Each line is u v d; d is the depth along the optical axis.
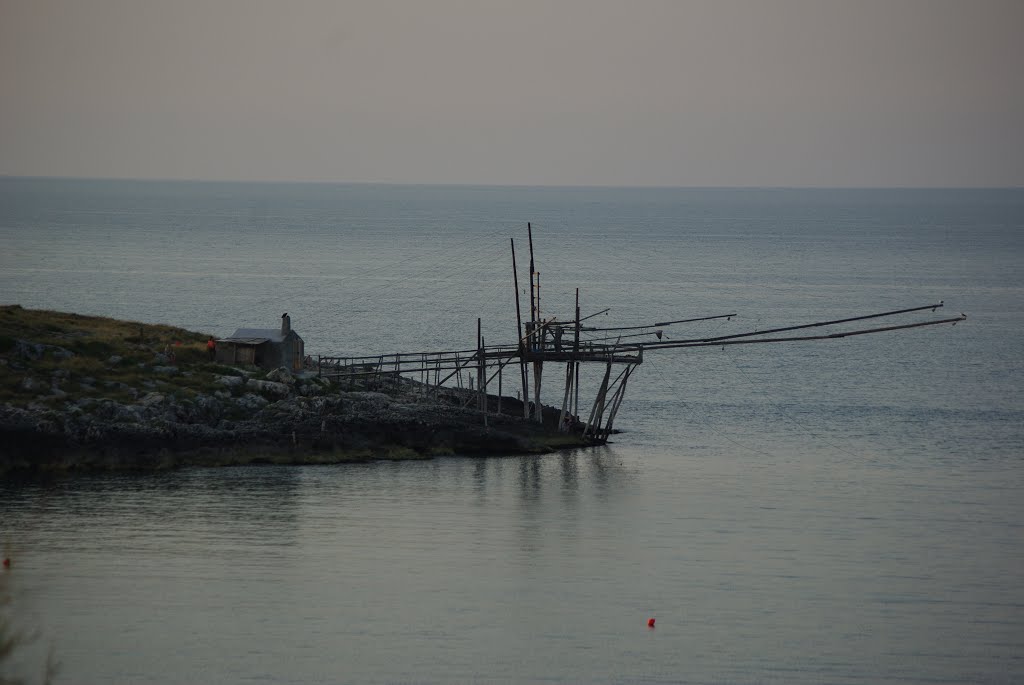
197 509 174.38
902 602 146.62
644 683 123.38
